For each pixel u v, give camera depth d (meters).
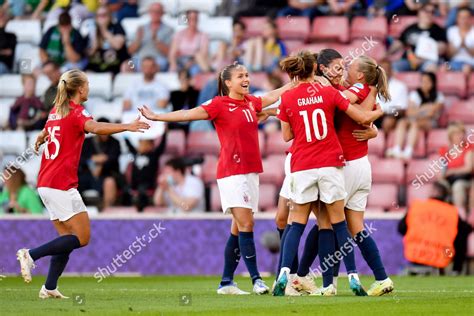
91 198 48.22
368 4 53.72
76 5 55.50
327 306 23.70
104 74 53.41
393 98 49.22
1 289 33.47
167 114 28.19
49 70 52.84
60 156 26.88
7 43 55.06
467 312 22.39
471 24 51.97
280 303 24.84
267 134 49.38
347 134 27.33
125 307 24.23
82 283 38.38
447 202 43.88
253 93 50.50
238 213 28.94
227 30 54.38
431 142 48.75
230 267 29.98
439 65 51.44
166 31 53.91
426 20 51.97
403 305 24.00
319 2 54.25
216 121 29.05
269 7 54.50
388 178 47.72
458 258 43.53
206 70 52.78
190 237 45.34
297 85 27.03
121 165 49.12
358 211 27.56
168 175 47.81
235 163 28.83
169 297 28.31
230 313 22.11
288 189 28.39
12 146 51.78
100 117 51.81
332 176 26.47
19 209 47.75
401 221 43.69
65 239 26.86
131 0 55.44
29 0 56.59
